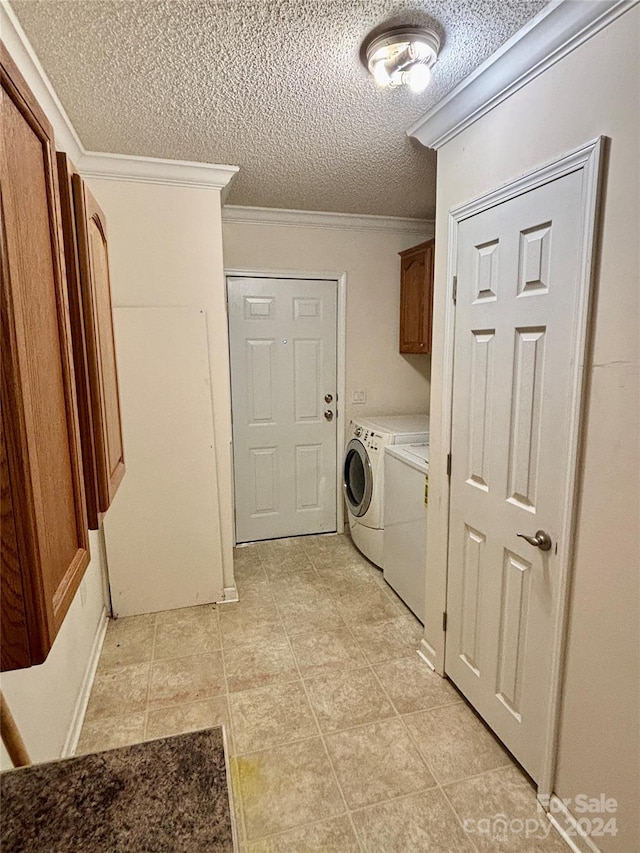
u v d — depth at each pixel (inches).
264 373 135.8
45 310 29.9
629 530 46.8
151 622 102.2
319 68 59.4
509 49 54.1
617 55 44.8
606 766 51.0
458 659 79.0
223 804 26.8
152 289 97.9
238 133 78.7
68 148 79.6
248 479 139.6
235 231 127.0
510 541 64.0
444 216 74.9
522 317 59.1
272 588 116.2
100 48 55.1
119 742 70.6
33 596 25.3
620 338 46.4
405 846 55.7
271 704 78.0
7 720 31.5
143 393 99.8
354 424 137.0
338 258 136.5
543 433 56.9
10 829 25.5
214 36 53.1
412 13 49.5
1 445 23.4
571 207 50.7
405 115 72.1
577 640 54.0
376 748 69.3
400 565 108.2
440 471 80.2
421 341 131.8
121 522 101.7
